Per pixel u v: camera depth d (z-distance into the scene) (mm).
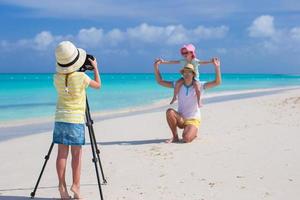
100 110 19656
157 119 15484
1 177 7965
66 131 6355
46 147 10797
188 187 7016
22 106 21406
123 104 22484
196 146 10125
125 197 6660
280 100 21219
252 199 6348
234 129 12375
